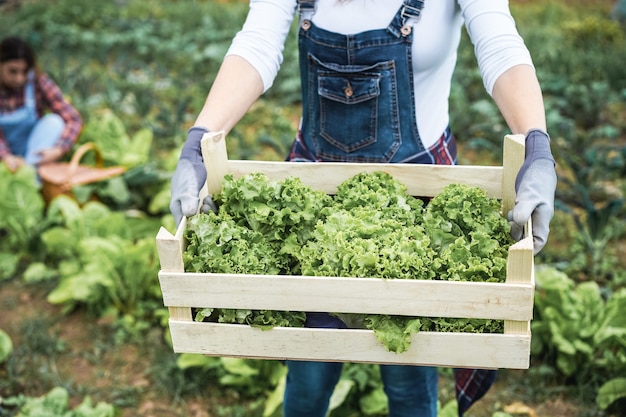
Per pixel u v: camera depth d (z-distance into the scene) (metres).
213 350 1.82
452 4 2.06
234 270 1.81
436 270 1.79
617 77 6.98
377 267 1.74
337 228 1.87
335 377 2.41
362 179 2.06
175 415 3.27
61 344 3.67
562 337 3.28
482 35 2.00
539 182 1.76
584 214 4.83
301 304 1.72
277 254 1.93
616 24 8.96
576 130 6.21
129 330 3.75
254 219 1.91
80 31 8.91
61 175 4.46
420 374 2.36
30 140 4.84
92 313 3.88
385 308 1.70
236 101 2.06
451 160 2.26
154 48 8.18
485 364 1.74
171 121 6.11
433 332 1.72
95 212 4.20
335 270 1.78
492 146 5.16
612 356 3.27
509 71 1.96
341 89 2.13
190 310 1.78
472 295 1.65
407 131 2.16
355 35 2.06
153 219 4.33
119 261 3.78
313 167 2.09
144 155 4.92
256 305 1.73
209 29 8.85
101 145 4.91
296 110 6.66
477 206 1.92
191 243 1.86
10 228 4.34
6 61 4.68
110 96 6.51
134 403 3.31
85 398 3.23
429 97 2.15
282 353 1.79
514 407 3.23
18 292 4.11
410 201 2.04
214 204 2.01
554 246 4.50
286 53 7.52
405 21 2.04
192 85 7.26
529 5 11.12
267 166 2.08
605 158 5.25
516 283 1.63
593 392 3.27
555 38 8.54
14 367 3.50
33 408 3.04
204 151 1.98
